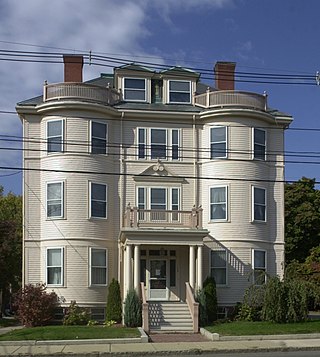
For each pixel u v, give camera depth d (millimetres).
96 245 34500
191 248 32938
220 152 35938
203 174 36188
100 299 34188
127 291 32031
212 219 35656
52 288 33812
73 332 27750
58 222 34188
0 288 40312
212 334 26906
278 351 24078
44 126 35094
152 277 34969
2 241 38062
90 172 33719
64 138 34625
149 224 33375
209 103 36656
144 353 23344
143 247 34938
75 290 33719
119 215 35469
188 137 36562
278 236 36625
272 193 36812
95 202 34781
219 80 40094
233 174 35688
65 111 34812
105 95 35938
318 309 43156
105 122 35594
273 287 30656
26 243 34594
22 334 27453
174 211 33750
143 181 35875
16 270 40875
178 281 35094
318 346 24562
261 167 36281
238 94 36375
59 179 34438
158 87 38438
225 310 34781
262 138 36625
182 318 31672
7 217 55250
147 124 36375
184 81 38062
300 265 37906
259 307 32656
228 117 36000
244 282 35062
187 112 36406
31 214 34781
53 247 34125
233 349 23891
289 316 30438
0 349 24266
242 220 35469
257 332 27578
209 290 33375
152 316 31703
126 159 35906
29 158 35125
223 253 35219
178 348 24141
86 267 34031
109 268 34781
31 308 32281
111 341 25844
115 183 35688
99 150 35250
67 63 37594
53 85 35156
